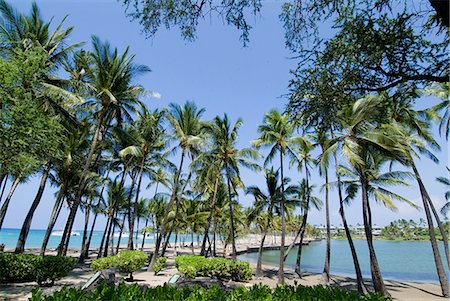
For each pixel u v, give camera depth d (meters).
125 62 17.12
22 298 9.41
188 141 21.31
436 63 3.83
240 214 34.44
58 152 13.68
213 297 3.38
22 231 18.64
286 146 21.31
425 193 18.23
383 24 4.01
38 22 16.66
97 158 21.89
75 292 3.17
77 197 16.70
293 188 22.50
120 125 19.72
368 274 28.62
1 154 9.97
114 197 30.36
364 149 15.23
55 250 39.34
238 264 18.23
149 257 26.72
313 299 3.52
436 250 17.05
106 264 14.10
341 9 4.11
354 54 4.26
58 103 16.47
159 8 4.39
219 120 22.14
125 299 3.04
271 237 86.12
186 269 15.30
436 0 2.68
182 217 32.62
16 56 11.30
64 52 17.39
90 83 17.94
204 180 23.55
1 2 15.23
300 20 4.45
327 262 20.55
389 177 17.44
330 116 4.87
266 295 3.54
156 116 24.44
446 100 17.56
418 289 18.41
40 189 19.58
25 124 10.25
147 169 27.11
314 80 4.75
